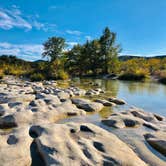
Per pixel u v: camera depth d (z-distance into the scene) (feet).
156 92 61.26
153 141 19.44
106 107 37.60
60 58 175.73
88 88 71.26
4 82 90.99
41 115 27.43
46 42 175.73
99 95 53.26
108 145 17.52
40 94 43.86
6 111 28.89
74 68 191.93
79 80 121.90
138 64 189.26
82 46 188.75
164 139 19.47
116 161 14.93
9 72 199.21
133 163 15.10
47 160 14.71
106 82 104.22
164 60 196.44
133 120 25.99
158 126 24.93
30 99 40.06
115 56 172.96
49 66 158.30
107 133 20.76
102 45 174.19
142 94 56.49
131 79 124.26
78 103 37.29
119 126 24.63
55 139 17.76
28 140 17.97
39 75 124.36
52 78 129.39
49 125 21.31
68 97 46.83
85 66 181.57
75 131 20.57
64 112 30.32
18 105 32.68
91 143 17.78
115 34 172.35
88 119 28.84
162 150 18.13
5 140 17.78
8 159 14.53
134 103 42.88
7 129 23.53
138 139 20.83
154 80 115.65
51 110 29.68
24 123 24.90
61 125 21.56
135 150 18.30
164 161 16.62
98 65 175.73
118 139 19.65
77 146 16.84
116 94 56.18
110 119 26.27
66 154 15.33
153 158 16.97
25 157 15.16
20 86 67.00
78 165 14.11
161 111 35.76
